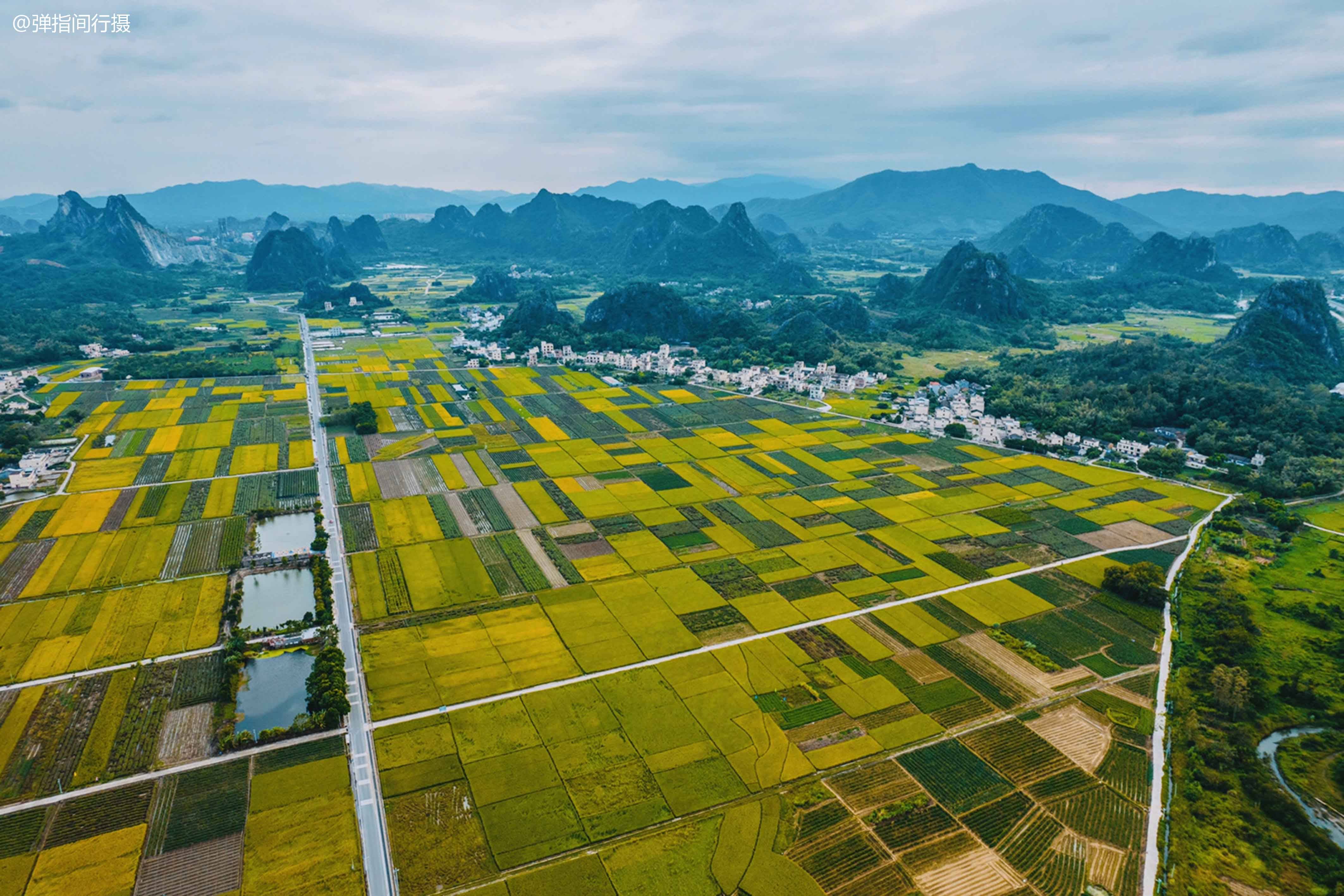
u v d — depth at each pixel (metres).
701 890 83.81
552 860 86.94
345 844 88.25
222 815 91.88
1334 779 103.00
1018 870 87.69
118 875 83.88
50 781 96.50
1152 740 109.19
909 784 99.56
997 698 116.94
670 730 107.81
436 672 119.00
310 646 125.12
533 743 104.44
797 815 94.12
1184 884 86.00
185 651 123.81
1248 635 130.38
